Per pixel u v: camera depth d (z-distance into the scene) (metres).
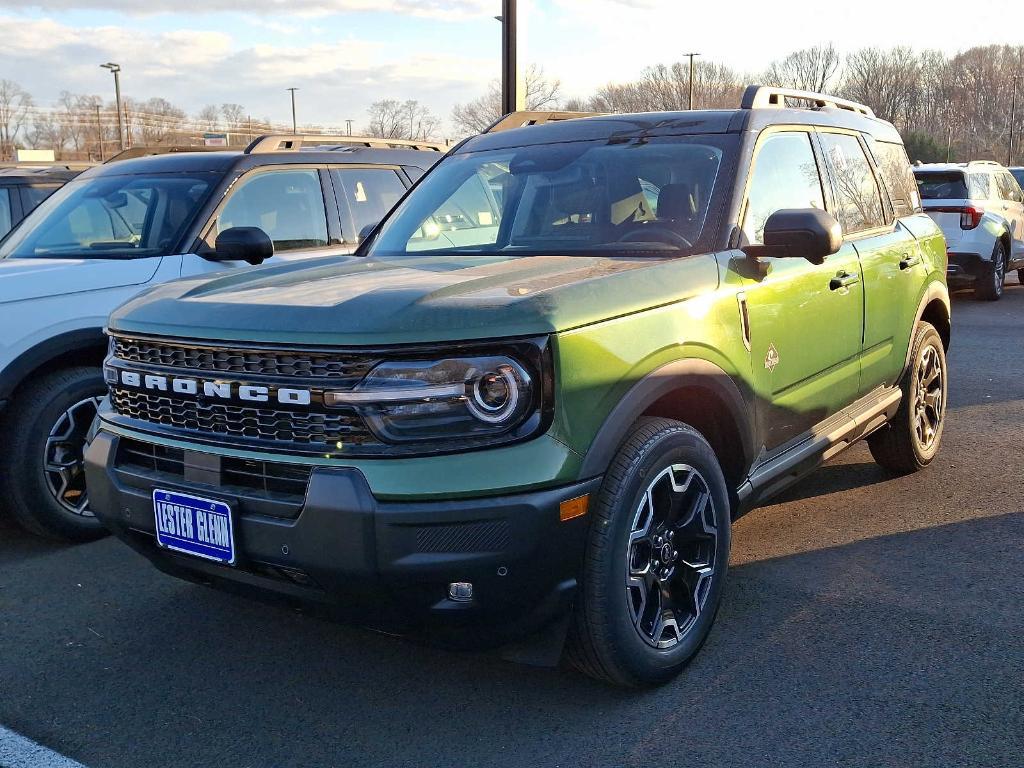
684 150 3.97
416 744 2.91
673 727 2.95
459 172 4.45
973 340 9.97
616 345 2.90
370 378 2.66
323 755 2.87
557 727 2.98
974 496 5.00
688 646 3.22
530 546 2.66
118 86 52.19
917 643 3.43
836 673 3.24
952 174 12.94
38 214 5.79
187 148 7.15
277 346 2.76
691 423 3.48
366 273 3.41
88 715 3.12
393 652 3.51
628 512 2.91
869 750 2.79
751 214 3.79
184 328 2.95
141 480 3.07
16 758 2.86
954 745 2.80
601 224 3.83
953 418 6.65
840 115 4.88
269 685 3.29
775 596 3.86
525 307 2.75
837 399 4.28
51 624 3.79
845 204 4.59
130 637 3.67
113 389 3.28
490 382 2.68
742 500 3.60
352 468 2.67
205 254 5.19
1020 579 3.96
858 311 4.36
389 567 2.63
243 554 2.83
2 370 4.32
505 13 10.30
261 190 5.69
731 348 3.37
